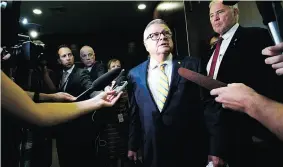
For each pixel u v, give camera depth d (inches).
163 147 54.1
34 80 44.2
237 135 48.5
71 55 91.4
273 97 42.6
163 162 53.5
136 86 60.8
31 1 149.2
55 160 104.3
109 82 46.3
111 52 206.1
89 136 65.7
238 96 17.3
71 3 154.2
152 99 57.4
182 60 60.7
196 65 57.8
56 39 205.9
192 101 55.7
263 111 16.3
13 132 27.2
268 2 20.0
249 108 16.7
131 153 63.0
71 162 69.2
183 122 54.6
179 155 53.6
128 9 166.4
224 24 57.1
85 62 95.9
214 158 50.5
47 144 68.6
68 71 88.1
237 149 48.5
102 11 169.6
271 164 43.0
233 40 54.7
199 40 95.3
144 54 187.2
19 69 35.4
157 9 147.6
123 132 71.9
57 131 63.2
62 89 76.4
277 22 19.3
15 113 18.5
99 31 206.4
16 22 29.6
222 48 57.2
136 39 206.1
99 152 71.1
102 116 61.8
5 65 29.2
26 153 56.4
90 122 62.1
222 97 18.2
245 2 71.8
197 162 53.7
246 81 48.5
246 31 54.6
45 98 45.5
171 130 54.3
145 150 56.6
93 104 27.6
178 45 104.3
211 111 53.2
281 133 15.5
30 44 35.0
